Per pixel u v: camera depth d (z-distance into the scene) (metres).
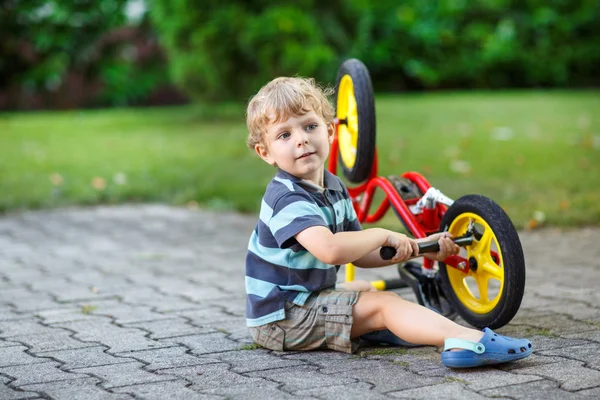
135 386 2.54
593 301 3.56
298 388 2.47
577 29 14.42
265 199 2.91
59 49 11.84
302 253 2.87
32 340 3.15
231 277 4.29
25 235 5.53
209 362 2.81
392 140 8.59
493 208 2.83
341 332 2.83
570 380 2.48
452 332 2.65
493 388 2.42
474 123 9.62
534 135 8.68
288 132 2.87
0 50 12.13
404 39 14.30
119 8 11.45
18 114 13.65
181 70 10.56
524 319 3.28
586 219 5.34
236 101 10.50
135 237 5.43
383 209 3.50
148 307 3.68
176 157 8.34
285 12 9.89
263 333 2.94
